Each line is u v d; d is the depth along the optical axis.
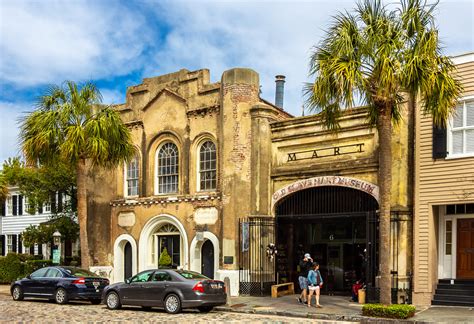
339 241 23.72
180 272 18.81
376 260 20.44
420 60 15.11
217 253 24.31
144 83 28.14
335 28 16.16
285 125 23.66
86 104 23.62
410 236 19.47
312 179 22.52
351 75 15.16
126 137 24.08
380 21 15.65
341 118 21.88
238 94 24.28
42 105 23.42
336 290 23.52
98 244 28.11
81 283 21.08
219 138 24.97
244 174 23.88
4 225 42.06
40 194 31.28
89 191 28.31
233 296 22.67
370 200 21.52
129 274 28.08
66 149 22.47
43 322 15.90
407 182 19.75
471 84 18.44
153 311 19.11
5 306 20.45
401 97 17.62
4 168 33.12
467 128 18.38
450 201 18.39
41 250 39.62
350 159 21.67
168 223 26.73
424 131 19.19
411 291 19.08
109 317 17.19
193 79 26.20
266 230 23.39
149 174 27.42
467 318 15.62
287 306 19.31
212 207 24.77
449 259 19.23
